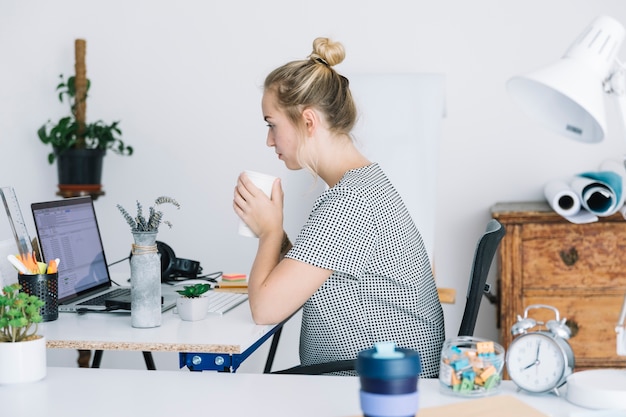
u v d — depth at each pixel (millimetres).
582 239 3152
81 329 1922
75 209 2441
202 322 2008
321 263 1764
